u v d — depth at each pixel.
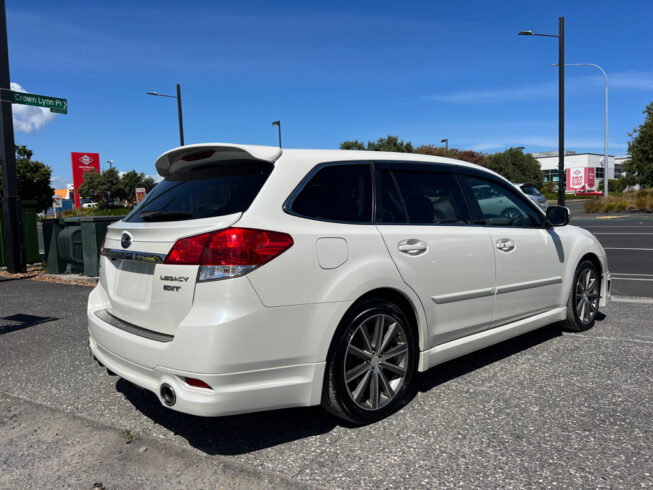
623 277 8.28
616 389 3.46
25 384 3.82
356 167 3.15
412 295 3.13
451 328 3.44
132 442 2.86
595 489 2.31
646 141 32.91
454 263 3.41
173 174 3.31
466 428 2.93
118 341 2.79
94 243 8.68
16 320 5.88
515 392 3.44
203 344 2.41
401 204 3.28
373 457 2.63
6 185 9.80
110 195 67.69
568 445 2.71
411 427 2.96
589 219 23.17
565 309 4.60
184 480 2.46
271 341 2.54
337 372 2.80
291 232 2.64
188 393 2.47
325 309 2.71
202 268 2.49
